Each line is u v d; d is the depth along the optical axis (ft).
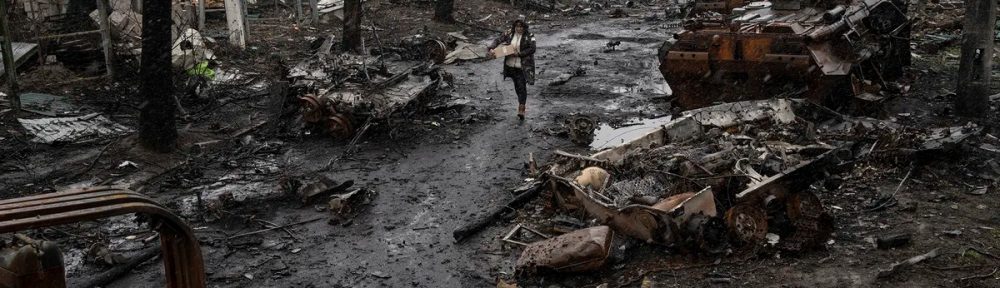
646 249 19.92
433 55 54.13
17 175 27.35
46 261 8.88
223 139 32.96
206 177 27.81
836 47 31.17
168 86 29.68
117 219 23.25
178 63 43.91
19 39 45.78
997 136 30.40
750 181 20.29
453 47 58.90
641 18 86.22
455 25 75.41
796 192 20.21
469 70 52.13
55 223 8.65
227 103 40.14
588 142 31.68
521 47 35.50
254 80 46.65
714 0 59.11
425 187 26.53
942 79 42.50
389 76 37.37
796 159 21.34
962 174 25.30
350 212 23.67
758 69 31.50
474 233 21.84
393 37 65.57
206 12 69.26
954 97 37.55
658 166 21.97
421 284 18.75
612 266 19.03
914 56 49.44
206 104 40.06
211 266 19.92
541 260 18.61
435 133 34.01
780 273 18.31
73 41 42.96
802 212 20.03
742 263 18.85
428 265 19.89
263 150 31.19
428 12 81.46
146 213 9.56
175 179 27.04
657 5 104.63
